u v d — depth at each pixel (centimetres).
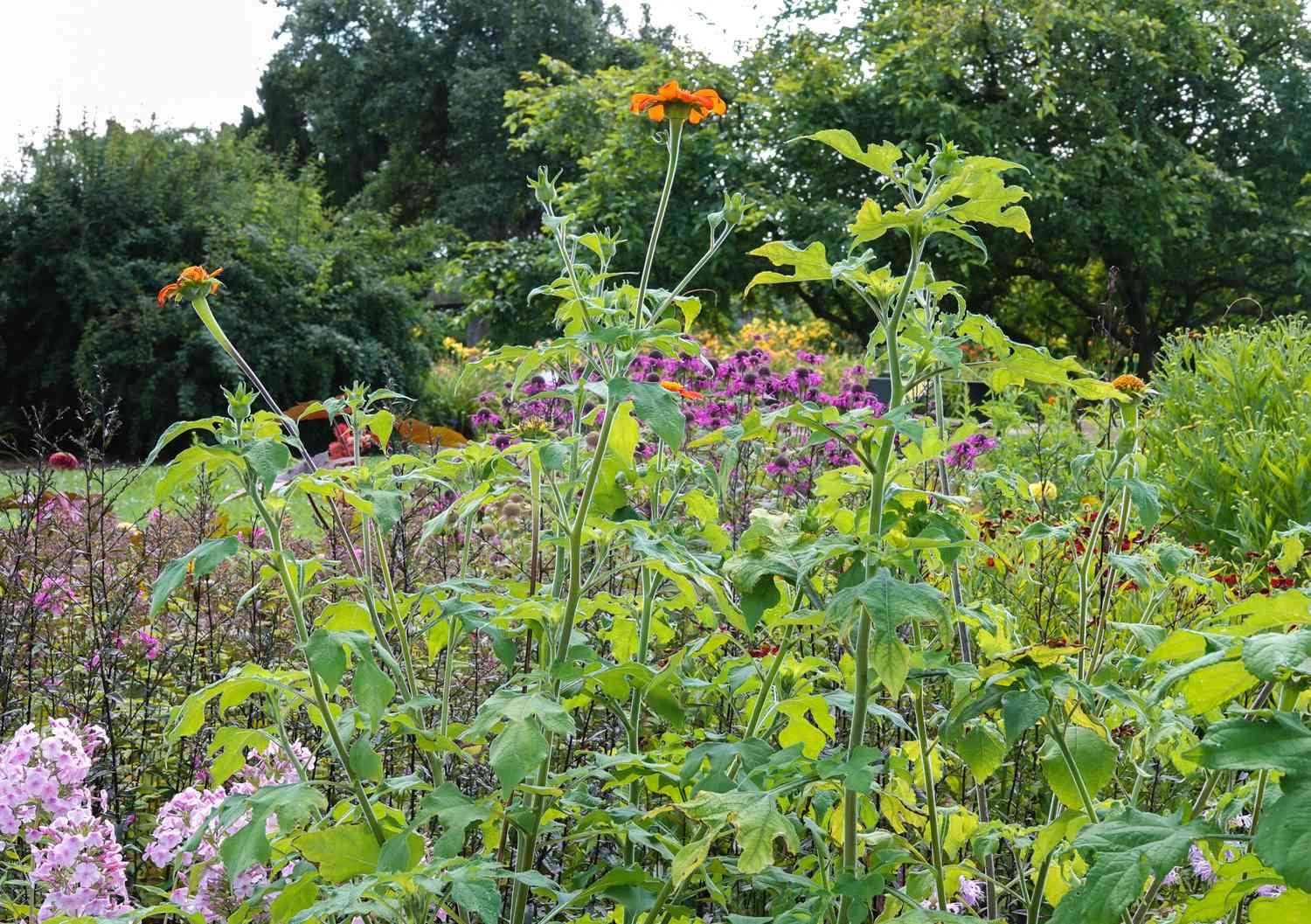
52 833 202
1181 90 1697
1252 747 107
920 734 177
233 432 171
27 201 1647
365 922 183
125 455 1597
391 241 1942
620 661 221
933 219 165
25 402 1670
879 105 1552
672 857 181
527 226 3169
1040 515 363
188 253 1720
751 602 157
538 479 200
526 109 1727
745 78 1639
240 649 370
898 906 185
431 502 342
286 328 1695
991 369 172
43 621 378
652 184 1549
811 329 1955
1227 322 1681
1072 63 1542
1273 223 1620
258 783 218
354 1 3300
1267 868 115
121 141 1736
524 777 154
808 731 181
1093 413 598
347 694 204
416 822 163
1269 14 1659
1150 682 229
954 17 1513
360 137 3375
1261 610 120
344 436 294
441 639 205
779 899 189
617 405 178
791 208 1478
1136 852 117
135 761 304
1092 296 1723
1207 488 537
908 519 176
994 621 193
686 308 198
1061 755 160
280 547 172
